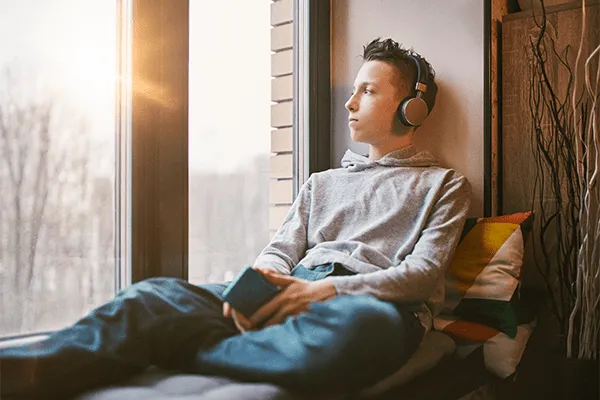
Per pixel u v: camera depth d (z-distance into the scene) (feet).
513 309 4.63
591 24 5.31
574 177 5.29
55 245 4.51
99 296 4.74
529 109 5.59
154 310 3.21
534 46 5.56
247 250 6.10
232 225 5.93
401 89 5.45
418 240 4.75
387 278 4.12
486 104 5.59
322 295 3.84
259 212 6.26
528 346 5.00
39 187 4.43
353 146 6.51
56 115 4.52
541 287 5.42
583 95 5.32
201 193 5.60
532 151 5.57
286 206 6.57
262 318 3.62
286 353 3.05
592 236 5.13
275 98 6.46
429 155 5.43
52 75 4.50
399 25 6.18
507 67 5.72
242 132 6.06
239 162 6.02
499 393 4.67
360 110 5.48
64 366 2.84
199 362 3.16
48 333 3.03
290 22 6.59
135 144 4.74
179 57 5.06
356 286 4.01
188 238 5.16
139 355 3.05
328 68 6.67
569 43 5.41
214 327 3.33
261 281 3.71
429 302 4.54
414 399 3.62
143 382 2.98
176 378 3.02
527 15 5.61
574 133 5.31
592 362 4.87
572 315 5.00
